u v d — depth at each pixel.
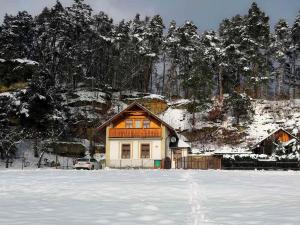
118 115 49.84
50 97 54.78
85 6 80.94
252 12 76.69
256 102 74.81
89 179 22.12
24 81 62.41
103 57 86.88
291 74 83.00
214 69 78.00
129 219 9.29
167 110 74.31
